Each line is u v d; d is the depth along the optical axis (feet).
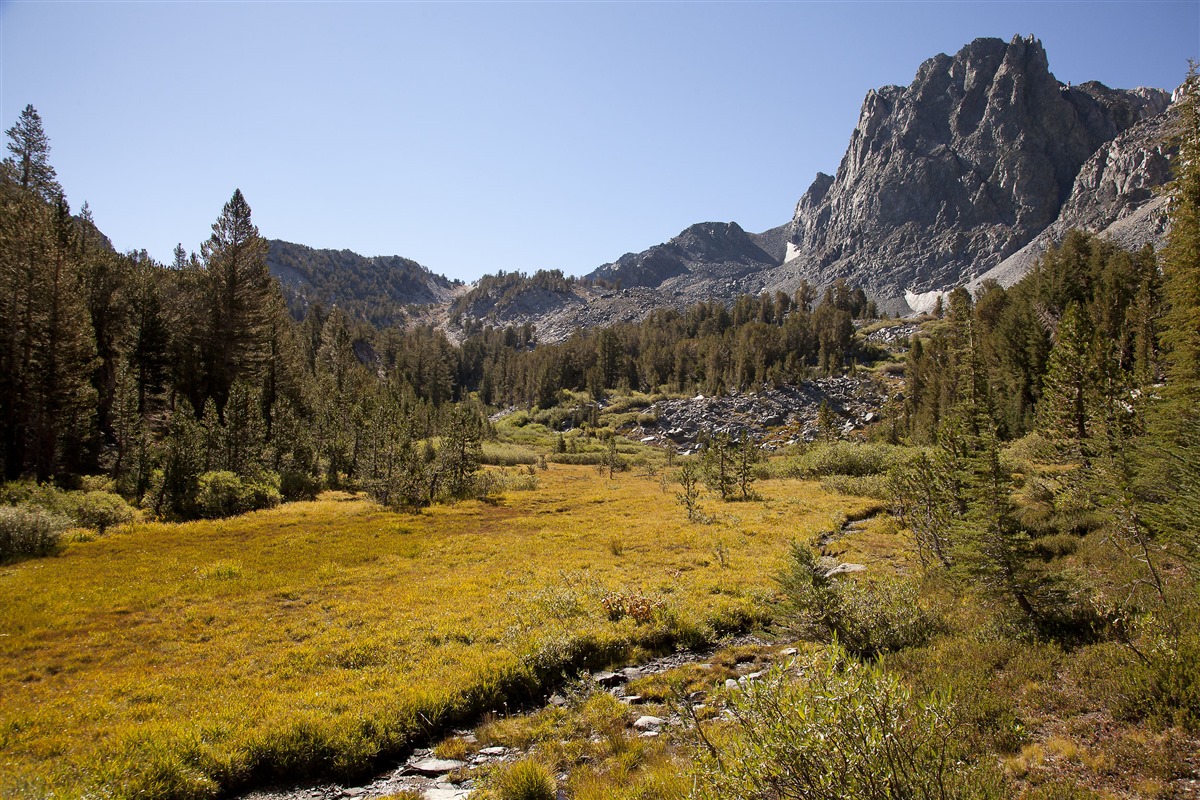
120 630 46.42
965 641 33.17
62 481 127.34
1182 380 63.77
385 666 39.22
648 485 160.25
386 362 573.74
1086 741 20.72
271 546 78.23
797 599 40.42
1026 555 35.88
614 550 73.20
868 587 41.34
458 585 58.44
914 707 14.83
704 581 57.72
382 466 131.13
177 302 199.41
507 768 27.35
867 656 34.68
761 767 13.61
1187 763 18.21
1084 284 228.84
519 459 261.85
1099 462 63.57
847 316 441.68
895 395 323.37
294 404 209.26
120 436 134.82
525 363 522.88
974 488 38.91
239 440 133.59
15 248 134.92
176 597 55.01
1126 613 31.53
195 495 108.78
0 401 129.59
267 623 47.93
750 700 14.85
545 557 69.97
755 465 170.60
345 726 30.50
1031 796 16.75
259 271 197.26
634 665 41.63
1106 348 93.04
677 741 27.99
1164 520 36.55
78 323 139.44
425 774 28.60
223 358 186.70
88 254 201.98
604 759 28.40
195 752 27.81
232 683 36.68
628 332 590.55
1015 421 169.68
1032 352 178.91
